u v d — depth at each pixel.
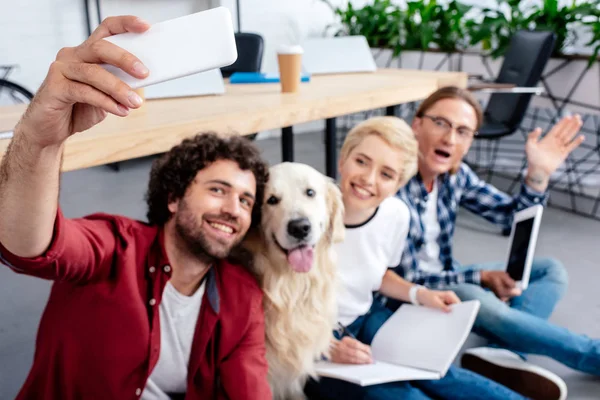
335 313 1.33
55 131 0.61
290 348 1.22
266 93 1.76
